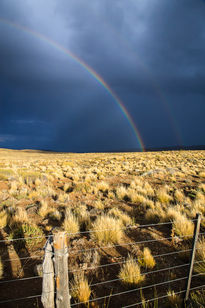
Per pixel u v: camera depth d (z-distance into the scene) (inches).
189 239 217.8
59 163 1199.6
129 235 235.0
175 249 201.2
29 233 227.6
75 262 182.1
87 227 251.3
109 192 422.0
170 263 179.6
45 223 263.7
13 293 141.6
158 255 187.3
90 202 368.8
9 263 176.7
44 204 322.0
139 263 177.3
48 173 698.2
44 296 108.0
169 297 130.6
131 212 310.5
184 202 350.0
